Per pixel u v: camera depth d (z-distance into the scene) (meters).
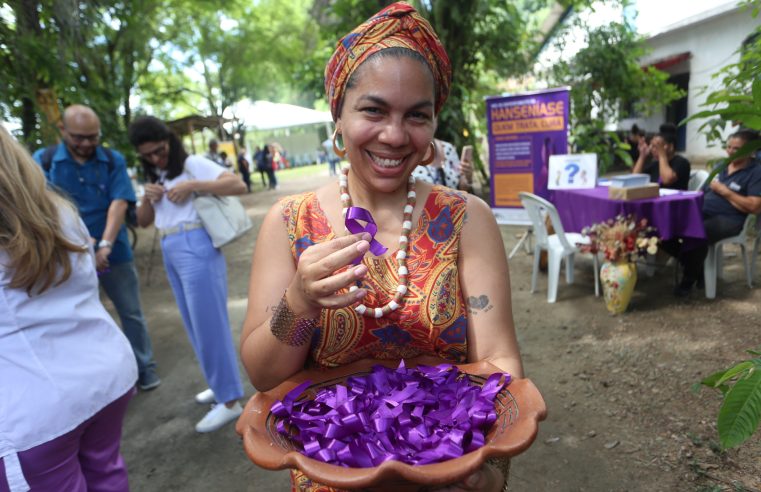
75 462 1.42
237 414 2.99
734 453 2.35
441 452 0.74
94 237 3.12
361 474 0.63
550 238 4.75
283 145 33.75
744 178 4.03
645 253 4.34
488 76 10.02
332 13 8.59
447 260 1.04
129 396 1.58
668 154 4.93
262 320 1.02
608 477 2.31
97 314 1.50
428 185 1.12
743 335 3.44
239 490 2.46
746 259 4.23
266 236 1.09
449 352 1.05
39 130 5.30
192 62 18.97
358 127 0.93
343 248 0.83
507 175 6.37
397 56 0.90
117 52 10.62
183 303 2.81
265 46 19.95
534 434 0.70
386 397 0.89
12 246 1.25
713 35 9.78
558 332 3.90
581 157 5.06
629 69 8.56
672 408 2.75
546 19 11.59
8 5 5.31
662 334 3.63
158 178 2.67
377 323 1.01
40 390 1.31
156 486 2.53
